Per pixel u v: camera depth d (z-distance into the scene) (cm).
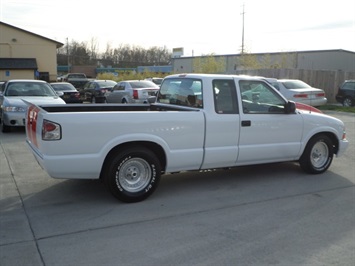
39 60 3650
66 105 596
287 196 538
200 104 550
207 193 549
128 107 653
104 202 505
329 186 591
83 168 469
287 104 605
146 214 463
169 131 511
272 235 405
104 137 473
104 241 386
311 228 425
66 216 453
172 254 360
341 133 679
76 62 9062
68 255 356
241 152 570
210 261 348
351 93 1959
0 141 955
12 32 3506
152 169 512
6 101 1098
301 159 651
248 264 342
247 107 577
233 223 438
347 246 381
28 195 531
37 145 490
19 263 340
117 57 9550
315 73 2159
